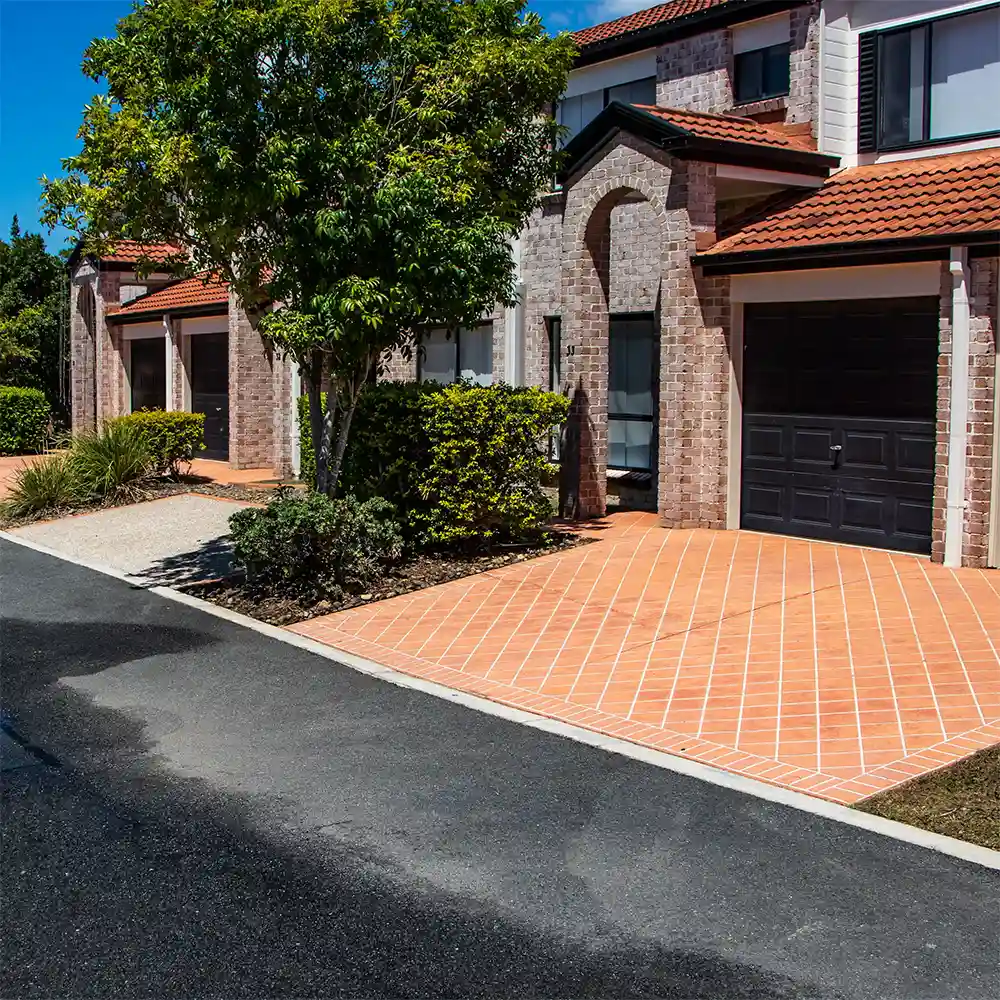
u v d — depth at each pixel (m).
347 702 8.79
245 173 11.57
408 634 10.66
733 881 5.70
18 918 5.47
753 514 14.47
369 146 11.63
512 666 9.59
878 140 15.21
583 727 8.09
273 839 6.32
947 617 10.23
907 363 12.85
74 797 6.98
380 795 6.91
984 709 8.02
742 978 4.85
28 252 33.94
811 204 14.48
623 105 14.56
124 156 11.68
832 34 15.33
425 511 13.55
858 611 10.57
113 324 28.97
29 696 9.10
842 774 7.03
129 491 19.41
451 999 4.75
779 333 14.03
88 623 11.48
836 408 13.53
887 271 12.70
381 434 13.66
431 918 5.41
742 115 17.12
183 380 26.55
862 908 5.40
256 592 12.39
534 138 13.91
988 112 14.16
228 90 11.55
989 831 6.18
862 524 13.36
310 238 11.80
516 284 19.52
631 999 4.72
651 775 7.14
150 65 11.94
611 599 11.42
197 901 5.62
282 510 12.24
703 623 10.48
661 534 14.42
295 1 11.41
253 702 8.84
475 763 7.43
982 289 11.77
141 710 8.70
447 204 12.03
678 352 14.46
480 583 12.34
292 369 21.94
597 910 5.45
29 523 18.09
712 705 8.40
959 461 12.02
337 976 4.93
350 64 12.22
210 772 7.37
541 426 13.75
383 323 12.07
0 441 29.75
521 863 5.96
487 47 12.42
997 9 13.93
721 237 14.58
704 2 18.81
